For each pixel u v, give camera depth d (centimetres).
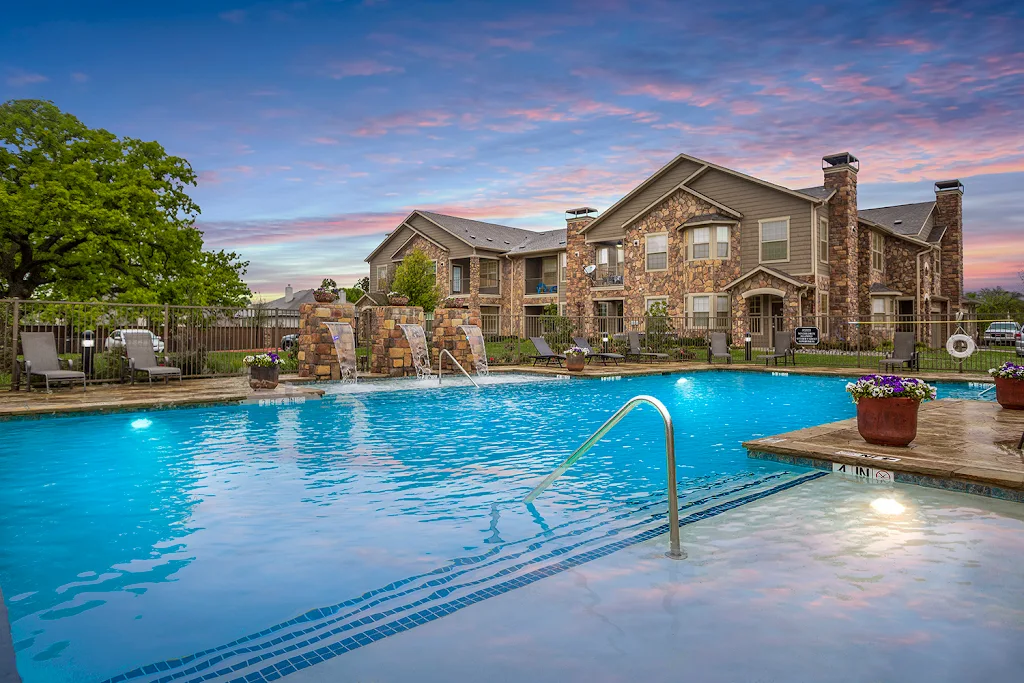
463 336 1844
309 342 1570
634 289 3020
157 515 486
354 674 248
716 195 2806
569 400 1246
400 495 542
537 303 3650
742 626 285
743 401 1241
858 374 1670
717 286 2731
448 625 291
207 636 286
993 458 575
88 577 362
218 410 1091
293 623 299
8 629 271
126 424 936
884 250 2988
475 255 3619
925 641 269
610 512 482
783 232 2617
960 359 1702
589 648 266
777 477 586
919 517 454
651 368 1859
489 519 469
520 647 268
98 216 2048
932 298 3081
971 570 351
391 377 1677
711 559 374
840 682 236
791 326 2484
